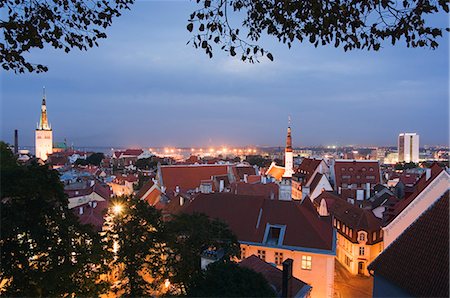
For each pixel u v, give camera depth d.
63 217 25.86
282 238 38.91
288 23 10.73
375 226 51.62
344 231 55.97
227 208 43.94
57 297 22.16
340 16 10.08
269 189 66.12
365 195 79.88
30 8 10.77
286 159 115.12
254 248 39.44
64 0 10.94
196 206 45.53
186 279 26.67
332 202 68.75
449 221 21.14
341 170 97.06
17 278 21.03
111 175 151.38
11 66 11.01
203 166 88.19
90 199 80.38
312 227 39.09
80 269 23.98
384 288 22.69
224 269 22.84
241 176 89.31
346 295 43.06
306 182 98.94
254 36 11.47
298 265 37.62
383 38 10.26
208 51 10.66
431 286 19.53
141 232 27.83
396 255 22.86
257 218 41.75
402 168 172.12
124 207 28.34
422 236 22.22
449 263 19.56
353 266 51.34
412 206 32.00
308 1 10.20
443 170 29.75
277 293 24.42
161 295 29.89
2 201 22.67
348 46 10.61
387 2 9.79
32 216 21.98
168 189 79.62
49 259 22.84
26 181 21.27
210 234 29.25
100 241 26.36
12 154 31.86
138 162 191.62
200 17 10.41
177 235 29.11
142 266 28.06
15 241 21.61
